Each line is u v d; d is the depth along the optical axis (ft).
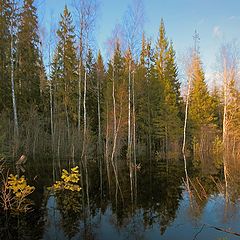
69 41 94.32
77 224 24.90
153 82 110.32
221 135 113.50
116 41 81.56
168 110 102.73
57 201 31.71
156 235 22.36
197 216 26.66
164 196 34.32
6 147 63.77
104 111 98.27
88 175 49.96
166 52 116.78
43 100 96.37
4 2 75.56
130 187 39.60
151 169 57.77
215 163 67.00
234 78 95.66
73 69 96.02
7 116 76.02
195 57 98.07
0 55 77.66
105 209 29.12
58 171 51.19
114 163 67.46
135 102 101.60
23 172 48.93
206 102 114.01
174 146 100.58
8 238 21.90
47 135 84.17
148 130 104.99
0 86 76.23
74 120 96.22
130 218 26.43
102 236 22.29
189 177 47.44
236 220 25.41
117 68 98.84
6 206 28.53
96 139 99.30
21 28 79.51
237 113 94.43
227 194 34.71
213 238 21.57
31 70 90.53
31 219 25.81
